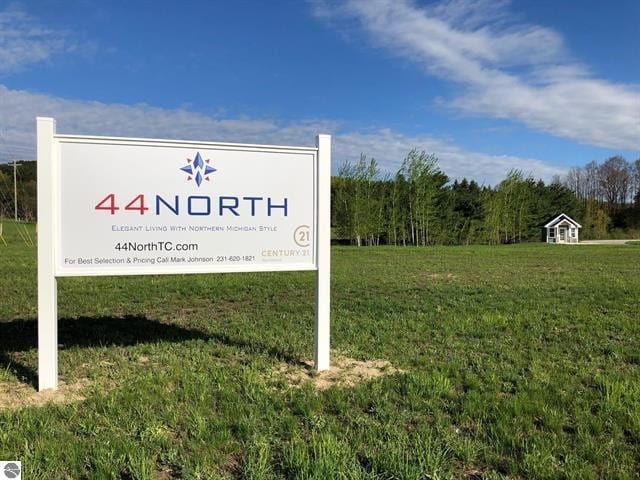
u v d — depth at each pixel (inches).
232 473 136.7
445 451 147.5
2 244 1231.5
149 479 130.5
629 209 3174.2
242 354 253.8
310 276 596.1
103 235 211.2
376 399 189.8
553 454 147.5
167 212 219.3
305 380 217.6
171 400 185.0
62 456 141.5
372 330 314.0
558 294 478.6
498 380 213.9
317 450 144.9
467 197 2262.6
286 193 236.2
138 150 214.5
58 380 211.3
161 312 374.0
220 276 587.2
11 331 302.4
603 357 255.9
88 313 366.9
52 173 201.9
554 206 2635.3
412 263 885.8
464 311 380.8
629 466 142.1
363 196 1995.6
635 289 512.4
